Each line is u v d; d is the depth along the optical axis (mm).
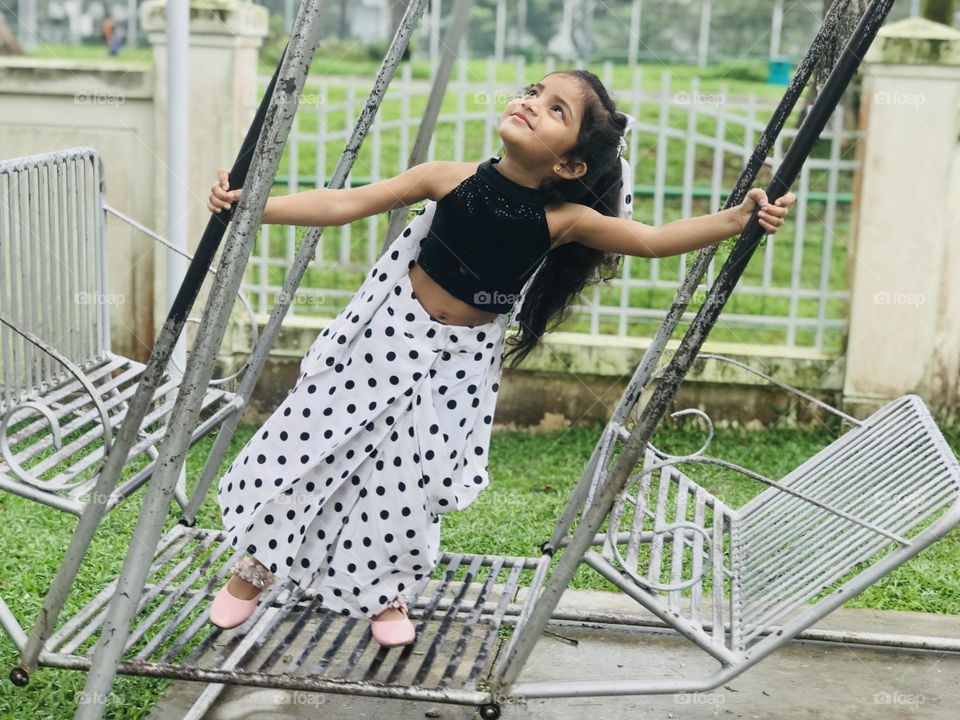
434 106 3754
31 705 3049
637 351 5699
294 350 5699
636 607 3805
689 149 6074
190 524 3691
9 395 3291
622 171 3012
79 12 19953
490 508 4641
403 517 2873
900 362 5641
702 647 2838
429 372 2908
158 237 3893
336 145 10352
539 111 2775
